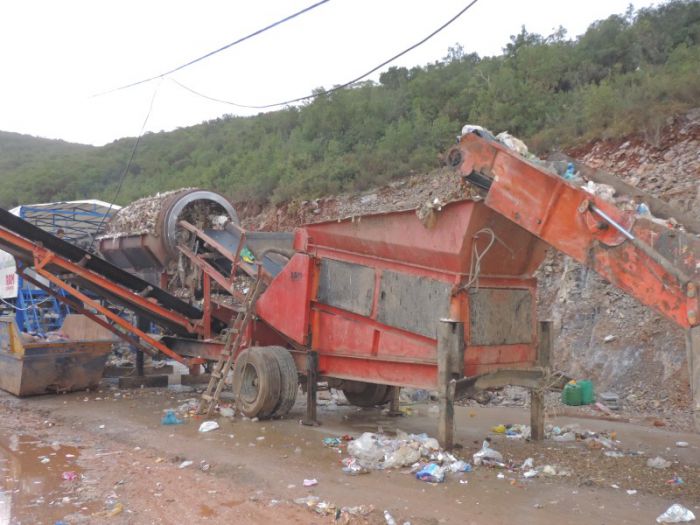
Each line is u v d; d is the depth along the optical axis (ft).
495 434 26.23
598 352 36.40
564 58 73.41
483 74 83.10
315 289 28.45
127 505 17.26
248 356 29.32
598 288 39.47
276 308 30.01
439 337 21.65
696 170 39.68
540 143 54.49
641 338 34.96
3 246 33.91
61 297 38.93
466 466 20.12
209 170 110.42
